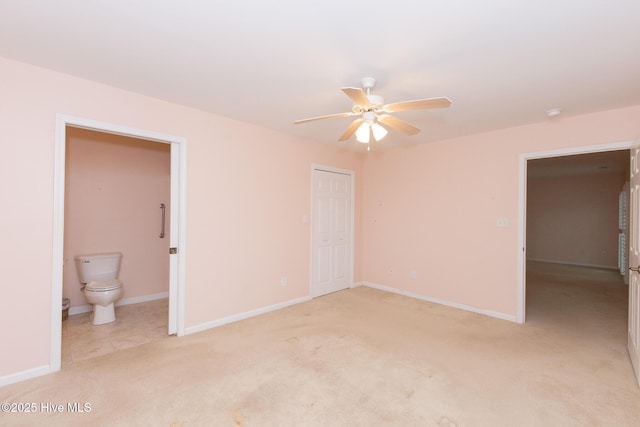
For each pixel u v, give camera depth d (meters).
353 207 4.96
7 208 2.14
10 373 2.17
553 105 2.84
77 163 3.64
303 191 4.18
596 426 1.78
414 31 1.74
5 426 1.74
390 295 4.53
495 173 3.66
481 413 1.89
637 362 2.25
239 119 3.38
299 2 1.51
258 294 3.67
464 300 3.91
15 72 2.16
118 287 3.38
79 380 2.21
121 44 1.93
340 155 4.71
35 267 2.25
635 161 2.55
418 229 4.39
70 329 3.15
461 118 3.21
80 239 3.67
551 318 3.59
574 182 7.73
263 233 3.71
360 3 1.51
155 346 2.78
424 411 1.90
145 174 4.17
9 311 2.16
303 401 2.00
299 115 3.23
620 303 4.23
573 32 1.73
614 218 7.18
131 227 4.06
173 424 1.78
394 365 2.46
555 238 8.01
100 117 2.51
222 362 2.49
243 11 1.59
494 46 1.88
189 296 3.08
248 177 3.54
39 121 2.25
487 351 2.72
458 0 1.48
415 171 4.43
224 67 2.21
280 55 2.03
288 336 3.02
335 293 4.62
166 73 2.32
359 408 1.93
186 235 3.04
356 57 2.04
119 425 1.77
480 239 3.78
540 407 1.95
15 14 1.62
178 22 1.70
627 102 2.75
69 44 1.94
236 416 1.85
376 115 2.30
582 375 2.33
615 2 1.48
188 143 3.04
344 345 2.82
